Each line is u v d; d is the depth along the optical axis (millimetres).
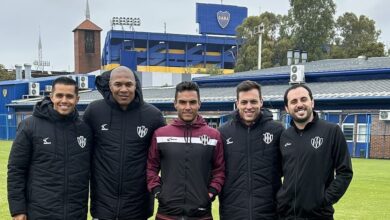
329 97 24062
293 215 4270
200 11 93938
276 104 26172
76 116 4527
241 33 56156
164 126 4645
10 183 4344
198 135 4477
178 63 95750
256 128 4555
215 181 4488
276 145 4535
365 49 48812
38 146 4363
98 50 87125
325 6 49375
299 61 42562
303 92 4293
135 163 4629
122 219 4578
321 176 4191
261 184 4430
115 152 4582
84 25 86250
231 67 97062
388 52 53500
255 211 4363
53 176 4348
